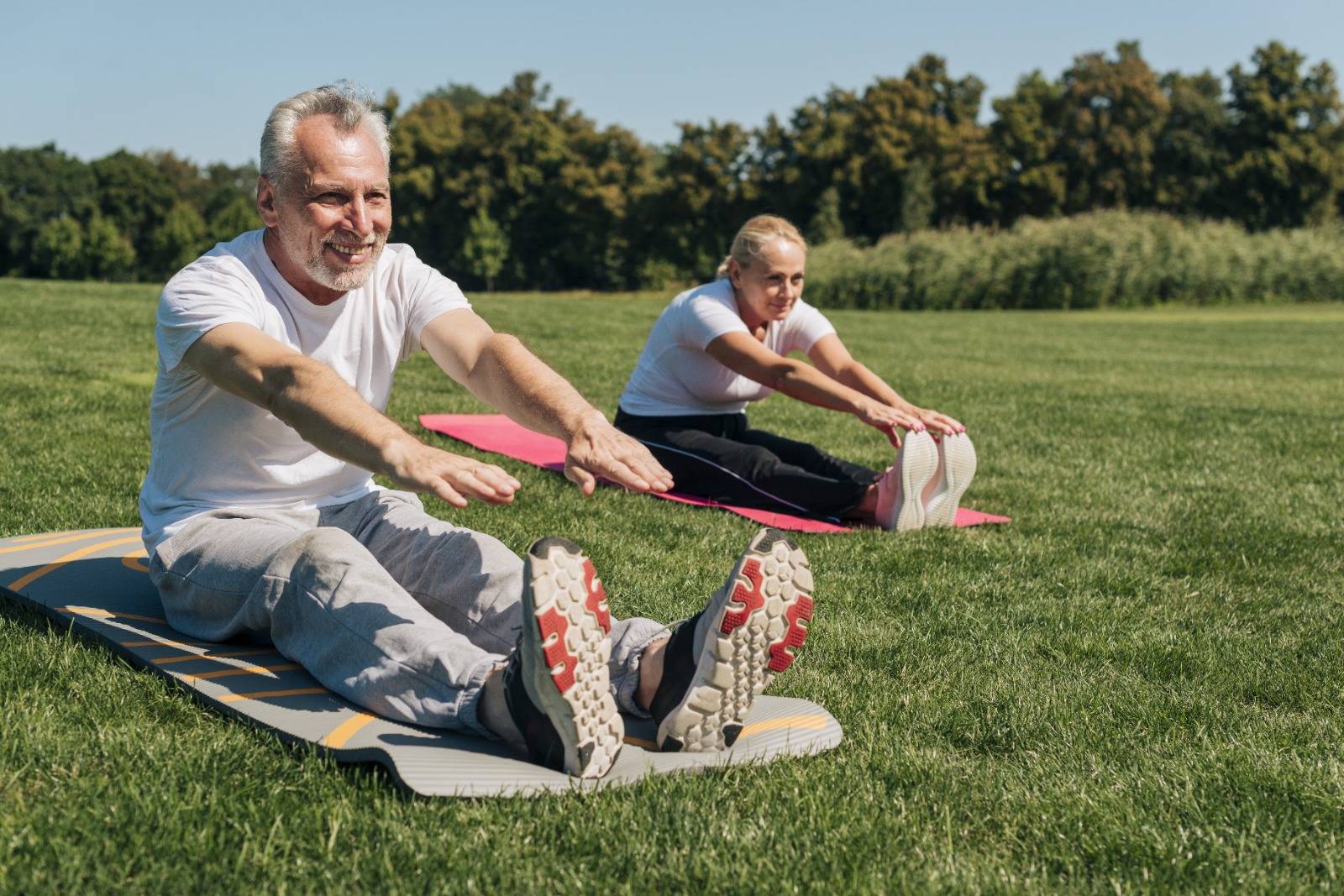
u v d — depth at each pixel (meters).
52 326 11.92
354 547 2.45
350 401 2.22
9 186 70.56
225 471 2.71
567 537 4.24
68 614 2.86
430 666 2.23
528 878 1.78
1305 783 2.28
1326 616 3.65
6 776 2.04
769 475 4.93
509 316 18.41
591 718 2.05
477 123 63.12
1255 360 15.45
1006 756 2.44
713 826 1.97
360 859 1.81
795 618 2.13
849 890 1.79
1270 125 53.34
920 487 4.66
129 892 1.68
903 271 31.89
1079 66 54.72
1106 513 5.20
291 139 2.48
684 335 5.09
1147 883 1.87
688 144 56.59
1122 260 31.50
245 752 2.17
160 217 70.94
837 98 54.91
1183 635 3.40
